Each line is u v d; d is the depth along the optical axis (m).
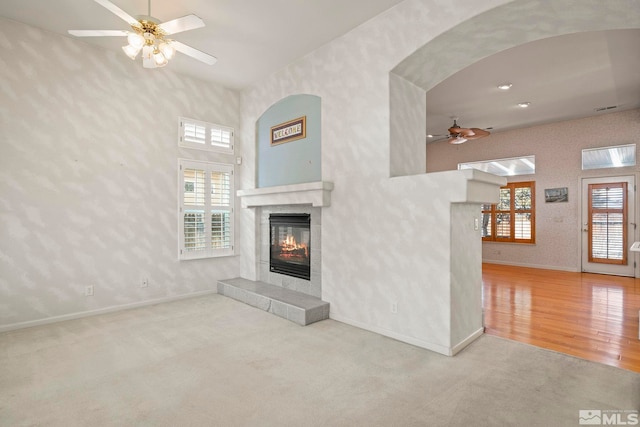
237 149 5.45
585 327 3.60
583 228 6.89
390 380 2.46
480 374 2.56
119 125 4.24
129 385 2.38
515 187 7.80
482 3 2.76
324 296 4.00
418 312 3.11
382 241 3.40
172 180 4.70
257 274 5.16
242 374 2.55
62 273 3.82
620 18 2.83
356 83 3.68
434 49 3.23
